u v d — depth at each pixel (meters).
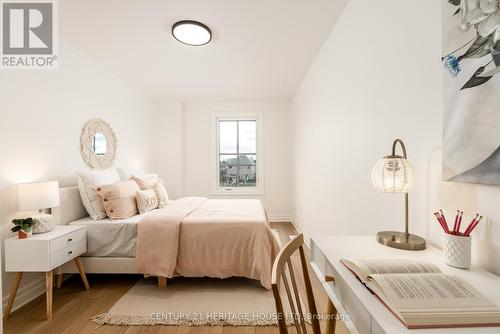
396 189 1.06
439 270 0.79
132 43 2.57
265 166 4.94
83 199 2.43
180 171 4.81
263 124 4.93
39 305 1.94
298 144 4.12
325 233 2.59
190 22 2.13
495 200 0.80
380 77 1.49
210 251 2.18
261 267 2.10
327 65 2.48
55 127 2.42
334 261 0.92
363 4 1.70
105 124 3.21
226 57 2.91
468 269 0.83
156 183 3.17
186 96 4.57
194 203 3.12
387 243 1.08
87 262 2.21
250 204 3.19
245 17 2.11
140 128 4.22
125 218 2.44
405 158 1.10
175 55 2.86
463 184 0.93
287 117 4.92
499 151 0.77
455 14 0.91
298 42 2.56
